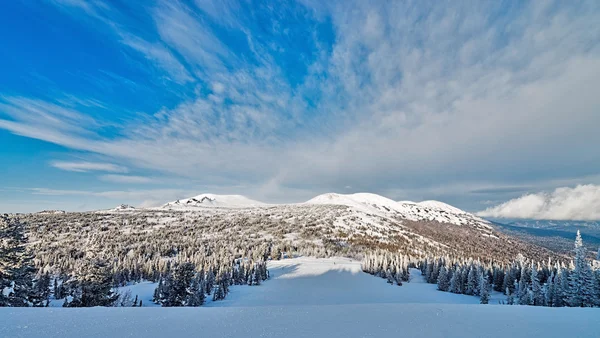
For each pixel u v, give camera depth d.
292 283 85.31
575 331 7.46
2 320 8.37
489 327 7.84
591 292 42.75
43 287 32.31
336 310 10.06
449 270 95.81
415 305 11.02
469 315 9.33
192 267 46.91
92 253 31.45
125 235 154.25
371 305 11.09
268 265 110.56
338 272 101.44
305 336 7.02
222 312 9.84
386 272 97.50
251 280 81.50
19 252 26.38
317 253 130.88
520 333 7.24
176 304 44.31
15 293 26.14
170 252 122.31
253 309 10.32
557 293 53.06
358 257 132.25
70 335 7.07
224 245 134.12
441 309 10.17
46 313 9.44
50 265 83.06
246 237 158.50
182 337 6.95
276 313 9.66
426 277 102.75
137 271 82.38
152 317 9.09
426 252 167.00
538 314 9.52
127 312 9.80
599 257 47.56
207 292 65.44
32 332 7.28
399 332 7.35
